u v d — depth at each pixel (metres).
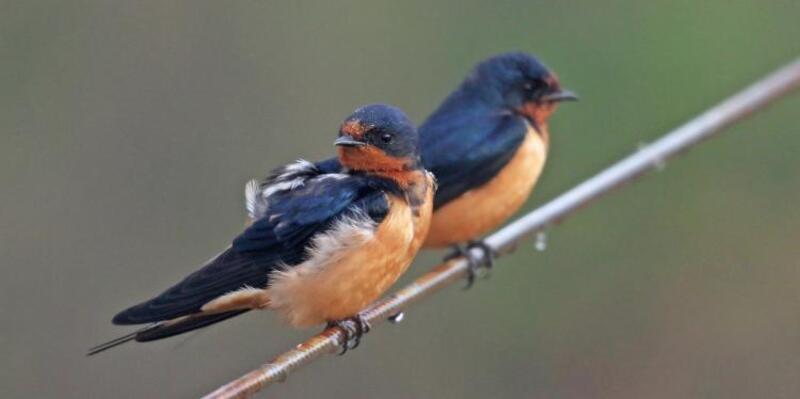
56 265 15.38
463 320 15.71
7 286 15.22
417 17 16.66
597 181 12.11
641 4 16.42
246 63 16.39
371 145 10.17
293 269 9.83
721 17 16.50
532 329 15.92
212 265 9.80
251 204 10.17
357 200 9.99
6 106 15.83
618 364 15.95
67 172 15.77
